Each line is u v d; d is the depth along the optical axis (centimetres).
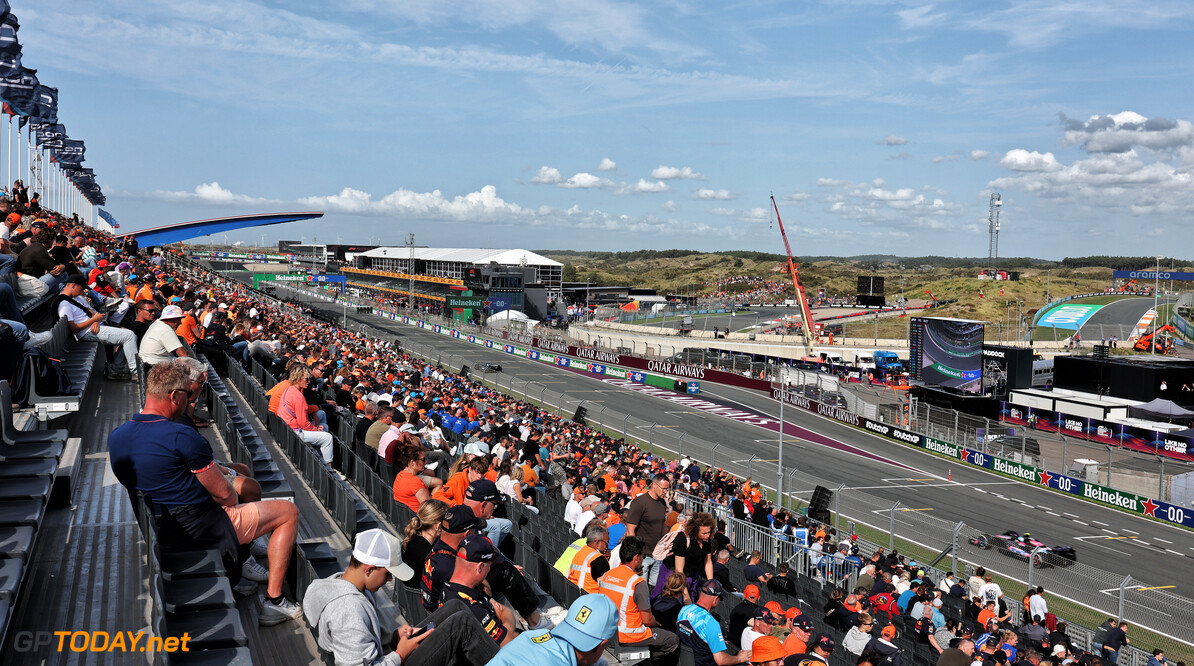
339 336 5150
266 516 577
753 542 2148
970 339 5753
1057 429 5116
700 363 8100
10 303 863
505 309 12181
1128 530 3447
